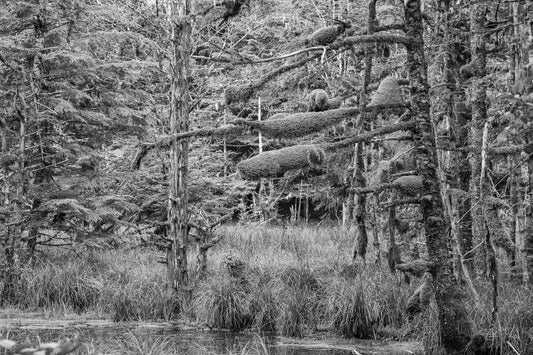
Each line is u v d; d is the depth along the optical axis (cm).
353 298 926
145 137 1492
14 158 1219
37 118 1238
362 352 810
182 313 1045
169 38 1124
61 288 1103
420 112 708
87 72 1378
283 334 925
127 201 1568
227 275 1056
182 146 1111
